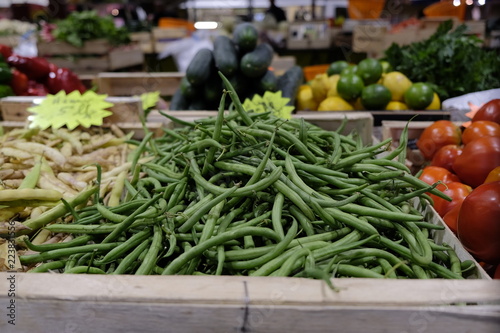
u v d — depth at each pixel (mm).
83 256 925
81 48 3572
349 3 4648
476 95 1855
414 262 907
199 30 4480
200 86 2066
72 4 4984
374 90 1979
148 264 866
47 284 735
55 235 1083
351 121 1666
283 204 1003
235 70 1978
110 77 2559
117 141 1616
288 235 893
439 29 2275
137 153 1361
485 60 2049
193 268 878
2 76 2047
